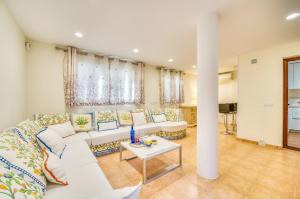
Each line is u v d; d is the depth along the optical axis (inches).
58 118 114.8
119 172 89.8
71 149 83.4
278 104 129.6
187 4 71.9
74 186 48.3
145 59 170.1
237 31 101.0
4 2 69.8
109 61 154.0
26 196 28.8
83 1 69.8
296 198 65.6
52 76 124.4
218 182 78.1
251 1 69.6
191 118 227.8
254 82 143.6
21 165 41.1
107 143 118.7
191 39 114.3
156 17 83.5
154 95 200.4
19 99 94.0
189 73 256.8
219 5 72.6
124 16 82.7
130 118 155.3
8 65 76.0
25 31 100.6
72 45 126.6
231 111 187.8
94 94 142.3
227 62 187.6
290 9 75.9
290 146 125.3
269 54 134.1
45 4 71.9
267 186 74.4
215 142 80.7
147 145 93.3
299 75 167.8
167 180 80.6
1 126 68.1
